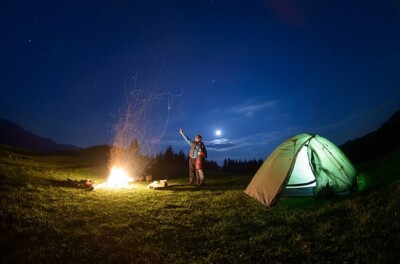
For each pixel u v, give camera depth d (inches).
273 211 366.6
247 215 357.4
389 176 441.1
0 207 316.8
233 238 287.9
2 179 438.9
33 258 235.1
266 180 422.0
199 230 311.7
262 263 240.7
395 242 244.7
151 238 287.1
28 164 747.4
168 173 962.7
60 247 256.8
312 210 353.7
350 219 305.0
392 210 297.4
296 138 442.0
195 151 610.2
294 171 439.2
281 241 276.1
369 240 257.4
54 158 1065.5
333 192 402.9
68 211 350.9
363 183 446.9
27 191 408.5
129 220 335.3
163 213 367.6
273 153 452.1
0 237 258.8
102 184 575.2
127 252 256.2
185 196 469.4
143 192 504.1
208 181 702.5
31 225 291.6
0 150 917.8
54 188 467.2
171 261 244.2
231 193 483.5
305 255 249.0
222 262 243.6
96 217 339.9
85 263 235.6
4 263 226.7
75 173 737.0
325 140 446.3
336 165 416.2
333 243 263.6
